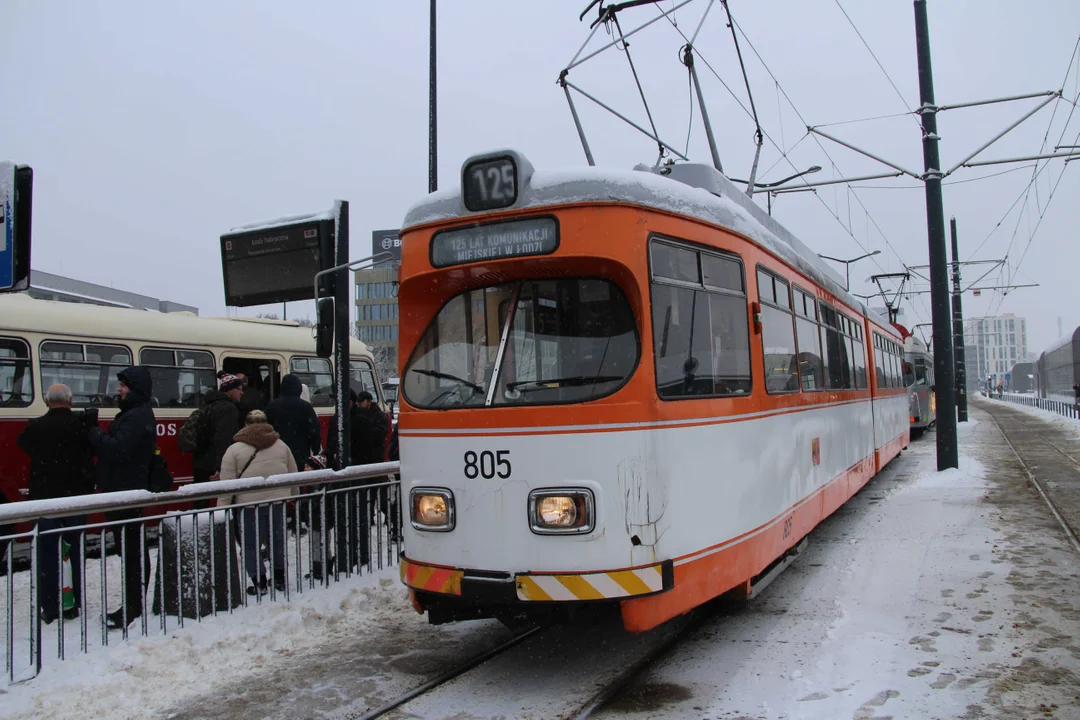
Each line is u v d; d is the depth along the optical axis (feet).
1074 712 14.14
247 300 28.40
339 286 25.86
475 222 17.26
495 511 16.21
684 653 18.22
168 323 37.73
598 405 15.85
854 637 18.53
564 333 16.74
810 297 27.68
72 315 33.63
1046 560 24.98
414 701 15.89
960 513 33.91
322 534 23.18
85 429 21.58
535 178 16.93
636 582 15.56
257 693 16.43
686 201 18.42
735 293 20.08
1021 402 185.98
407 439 17.65
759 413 20.47
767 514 20.59
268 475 23.49
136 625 19.12
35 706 15.34
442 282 17.93
